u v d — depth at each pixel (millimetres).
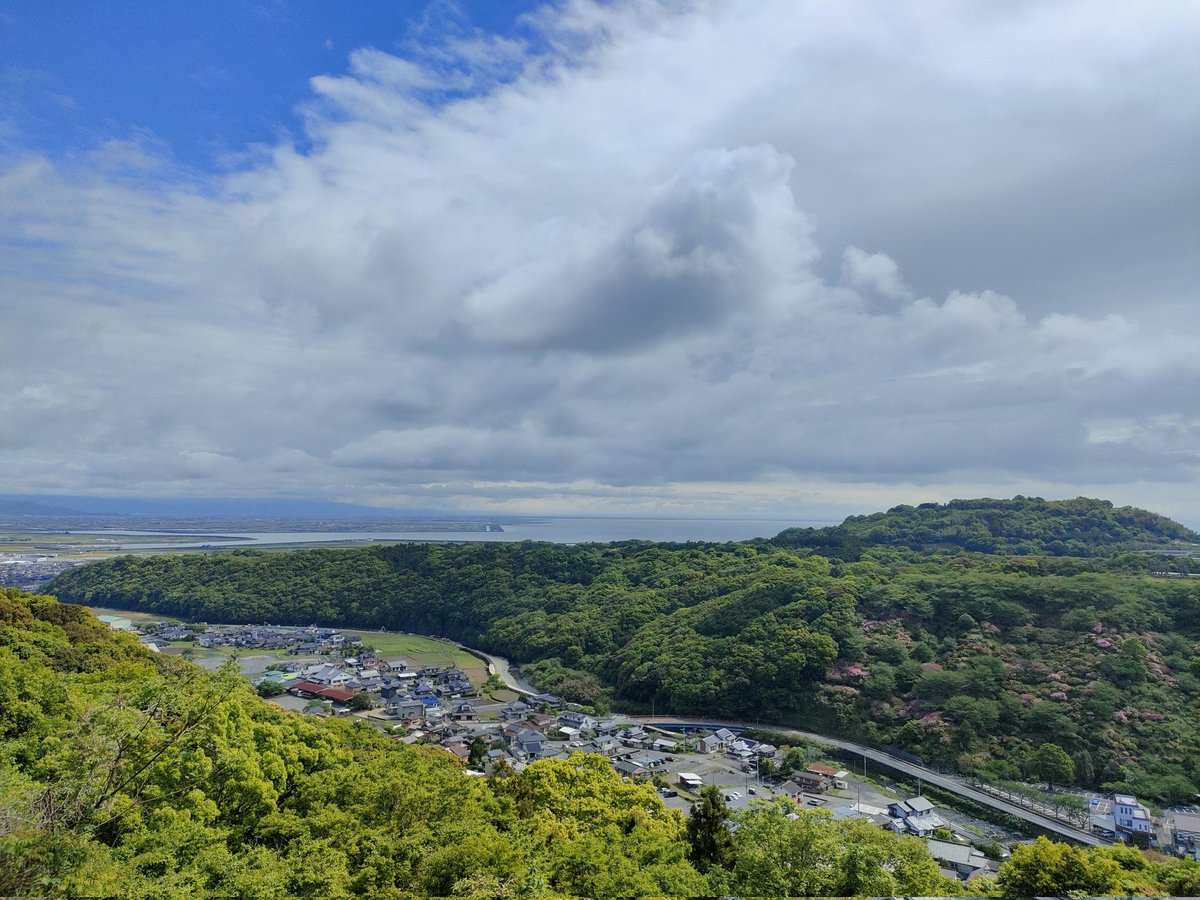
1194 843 54469
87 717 23234
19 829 19062
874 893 28312
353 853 28547
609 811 42125
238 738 37562
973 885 37688
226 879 24688
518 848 29203
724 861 35656
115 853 23875
